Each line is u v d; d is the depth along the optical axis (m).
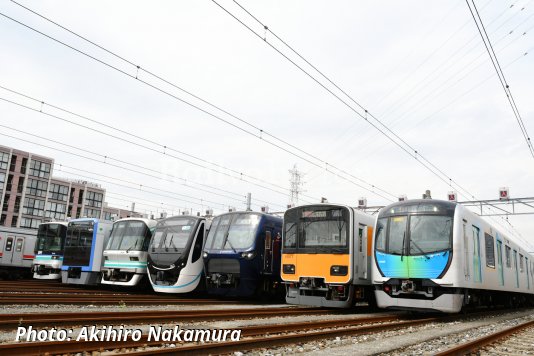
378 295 12.88
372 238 14.59
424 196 15.09
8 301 11.05
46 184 79.69
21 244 29.16
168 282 17.56
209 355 6.13
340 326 10.35
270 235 17.08
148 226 19.56
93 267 20.75
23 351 5.50
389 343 7.79
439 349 7.61
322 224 14.35
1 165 72.06
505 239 18.30
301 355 6.58
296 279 14.35
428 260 12.08
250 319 10.59
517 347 8.27
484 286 13.95
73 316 8.73
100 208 91.75
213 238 17.11
